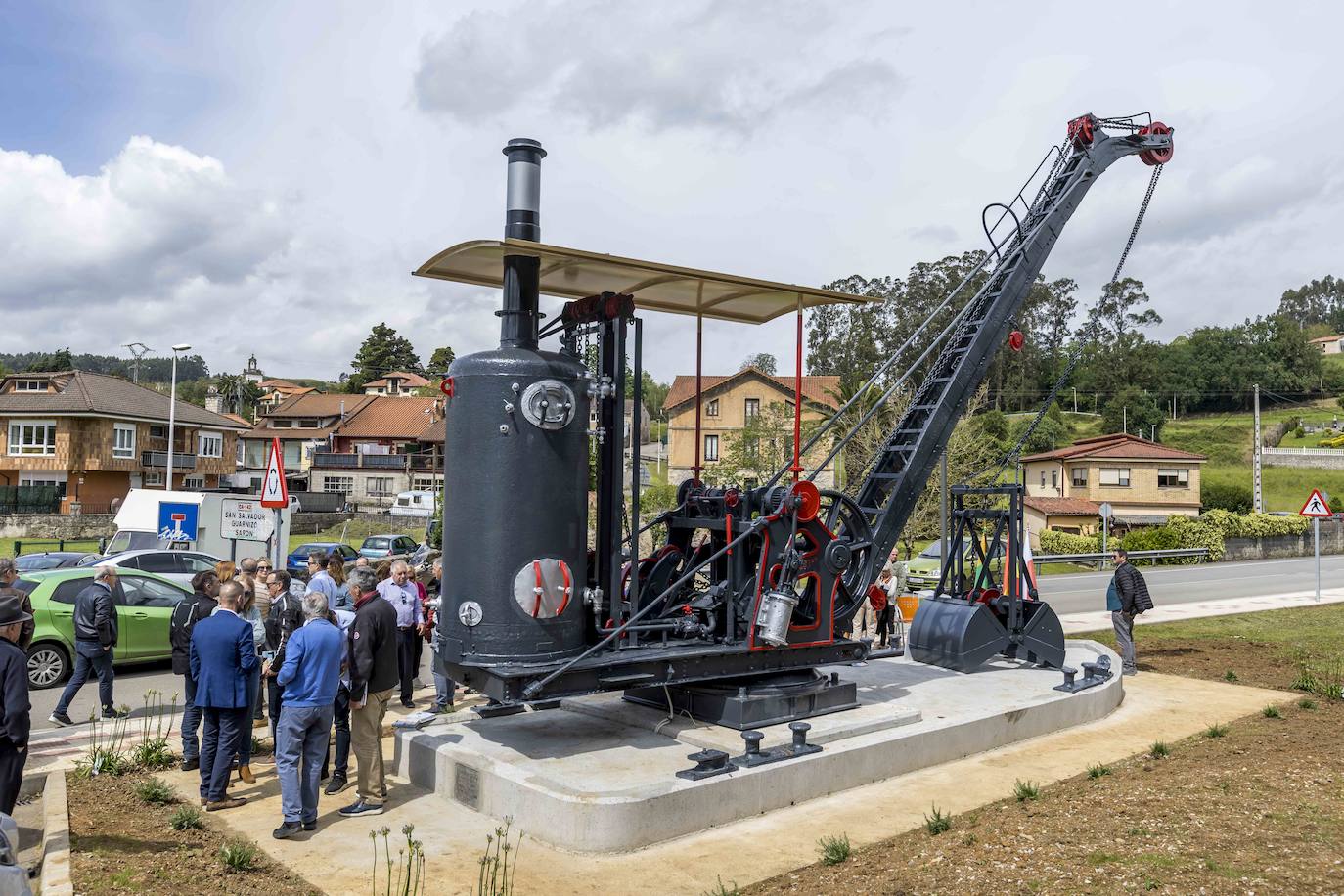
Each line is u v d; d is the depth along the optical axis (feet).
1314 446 265.54
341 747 24.71
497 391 23.71
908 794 24.11
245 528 45.34
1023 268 37.01
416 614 34.81
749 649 26.84
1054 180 38.93
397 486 214.48
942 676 36.01
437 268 26.71
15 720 18.69
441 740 25.59
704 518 28.48
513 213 25.96
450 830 21.50
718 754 22.80
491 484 23.57
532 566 23.44
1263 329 359.25
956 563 40.75
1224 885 16.08
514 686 22.88
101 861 18.60
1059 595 81.25
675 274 26.40
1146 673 42.27
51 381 158.40
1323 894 15.65
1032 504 147.23
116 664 44.60
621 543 25.55
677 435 167.94
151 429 165.27
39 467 151.53
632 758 23.99
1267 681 40.19
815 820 22.06
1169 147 40.47
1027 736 30.35
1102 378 311.68
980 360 36.01
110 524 137.59
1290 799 21.15
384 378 345.51
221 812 22.65
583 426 24.86
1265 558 138.62
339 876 18.58
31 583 40.45
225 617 23.24
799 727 24.35
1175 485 159.84
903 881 17.28
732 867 19.07
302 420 230.27
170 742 29.19
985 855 18.39
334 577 34.68
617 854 19.88
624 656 24.52
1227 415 319.88
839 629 31.01
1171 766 25.50
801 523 28.73
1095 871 17.01
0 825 14.20
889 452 35.27
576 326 27.61
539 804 20.89
